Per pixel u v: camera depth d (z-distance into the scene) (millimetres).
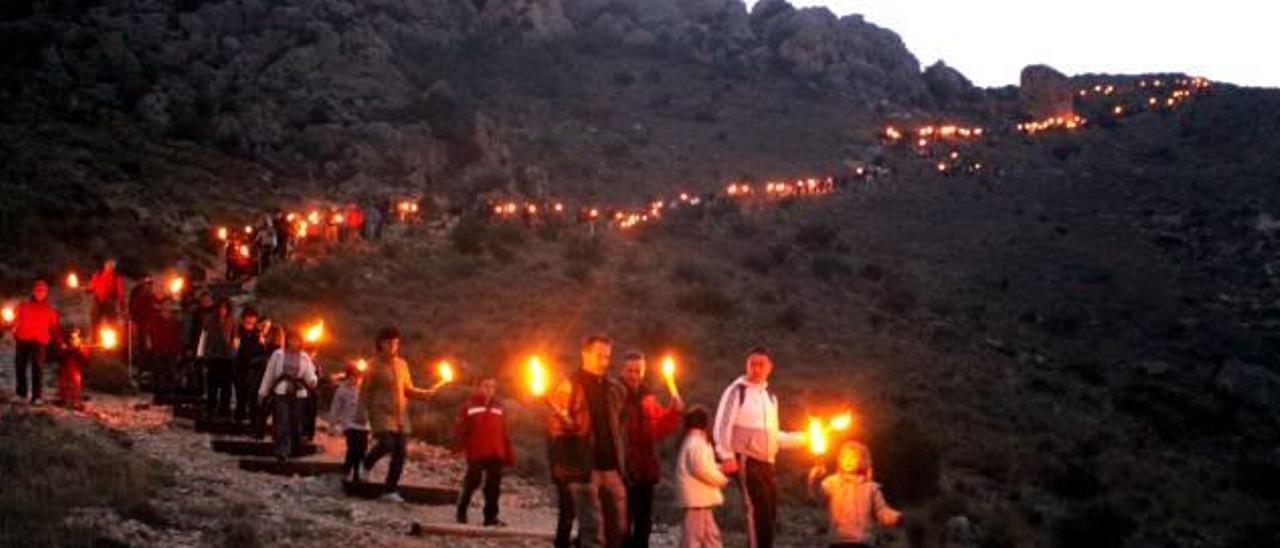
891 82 140625
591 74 126500
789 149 115688
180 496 15289
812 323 58938
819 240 82938
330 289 43906
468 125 83125
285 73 82938
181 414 21734
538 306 49125
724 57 138250
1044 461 36656
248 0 89750
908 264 82688
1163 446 47656
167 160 65125
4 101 68062
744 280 66438
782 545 20844
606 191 94562
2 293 35625
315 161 74688
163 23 84875
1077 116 138625
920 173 110062
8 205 44500
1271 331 75875
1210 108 136625
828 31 142875
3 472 14391
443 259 53656
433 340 39344
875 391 46781
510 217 66938
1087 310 78375
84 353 22109
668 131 114875
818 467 11930
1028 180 111875
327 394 26203
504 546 14586
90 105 71250
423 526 14727
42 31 78500
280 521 14578
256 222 55688
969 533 25953
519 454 23281
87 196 50250
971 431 41812
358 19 93875
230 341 20875
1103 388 58625
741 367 46125
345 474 17422
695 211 85375
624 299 54250
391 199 70625
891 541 23891
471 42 121812
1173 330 75125
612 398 11719
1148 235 97250
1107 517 28625
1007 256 88250
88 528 12578
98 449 16609
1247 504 36438
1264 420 56562
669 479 24328
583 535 11523
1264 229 97062
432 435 24141
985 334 67625
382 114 81750
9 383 23797
